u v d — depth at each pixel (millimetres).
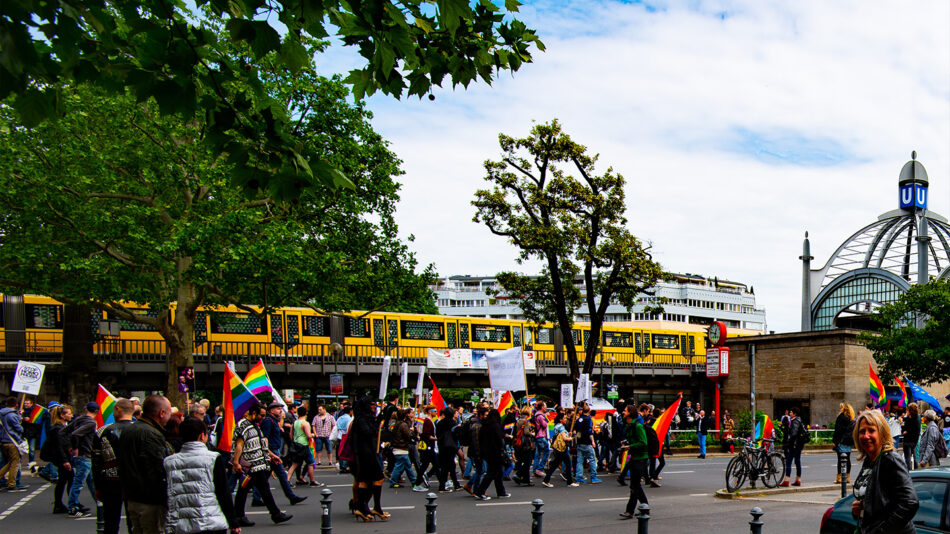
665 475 22031
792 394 53500
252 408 12789
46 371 31109
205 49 5406
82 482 13688
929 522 6785
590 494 16984
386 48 5637
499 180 30797
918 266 61812
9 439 17516
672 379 58562
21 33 4430
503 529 12297
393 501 15547
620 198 30891
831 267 70062
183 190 27391
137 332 35562
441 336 46281
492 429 15898
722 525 12742
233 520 7117
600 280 32844
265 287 27047
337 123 27594
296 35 5590
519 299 33469
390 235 29406
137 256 26688
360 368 41812
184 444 7055
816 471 23578
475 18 5895
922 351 43188
